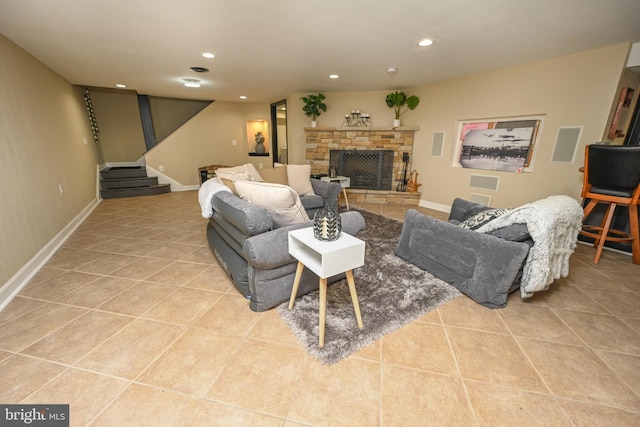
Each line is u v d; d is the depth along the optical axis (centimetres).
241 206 183
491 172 402
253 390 127
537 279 179
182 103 662
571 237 201
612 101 288
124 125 611
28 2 191
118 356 145
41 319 175
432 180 480
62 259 266
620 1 192
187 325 170
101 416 114
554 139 333
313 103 512
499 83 370
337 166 557
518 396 126
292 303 183
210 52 299
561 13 211
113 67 358
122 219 407
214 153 688
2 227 208
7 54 254
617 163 247
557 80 321
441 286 214
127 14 211
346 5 198
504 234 186
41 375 133
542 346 157
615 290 216
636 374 139
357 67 357
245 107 699
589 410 120
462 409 119
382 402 122
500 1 193
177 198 558
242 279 192
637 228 257
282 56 312
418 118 486
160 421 113
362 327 167
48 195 300
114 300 196
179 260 265
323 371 138
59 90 386
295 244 171
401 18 219
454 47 284
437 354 150
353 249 147
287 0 190
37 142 294
